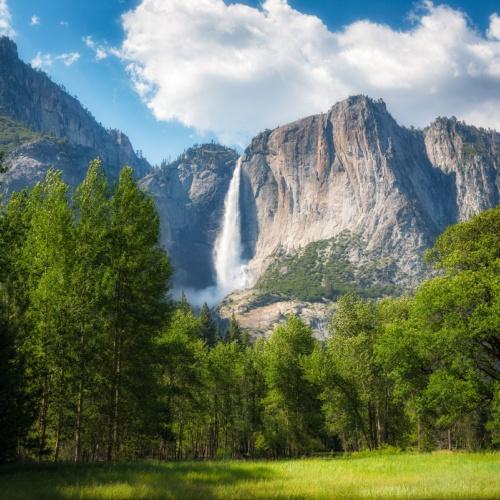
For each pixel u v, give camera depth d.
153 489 17.58
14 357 22.88
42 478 19.17
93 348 26.30
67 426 28.89
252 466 27.08
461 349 32.09
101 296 26.06
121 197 28.91
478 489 18.69
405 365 35.38
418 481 20.84
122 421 29.47
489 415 39.84
